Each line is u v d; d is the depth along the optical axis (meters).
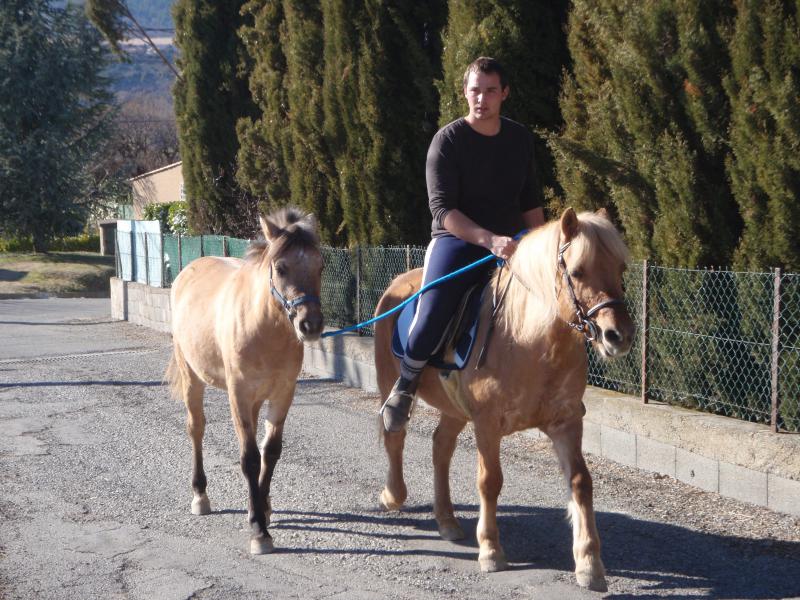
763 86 7.44
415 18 14.01
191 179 22.78
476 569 6.06
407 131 14.21
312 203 15.87
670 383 8.82
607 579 5.82
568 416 5.54
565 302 5.08
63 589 5.76
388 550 6.47
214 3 21.81
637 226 9.21
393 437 7.07
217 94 22.08
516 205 6.28
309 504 7.61
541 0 11.61
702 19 8.27
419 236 14.52
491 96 5.96
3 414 11.45
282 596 5.63
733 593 5.55
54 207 46.56
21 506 7.54
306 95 15.68
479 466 5.86
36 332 21.44
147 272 22.97
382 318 6.70
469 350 5.71
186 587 5.79
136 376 14.55
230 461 9.05
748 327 7.92
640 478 8.14
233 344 6.67
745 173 7.84
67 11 47.50
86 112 49.00
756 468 7.23
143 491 8.03
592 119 9.97
